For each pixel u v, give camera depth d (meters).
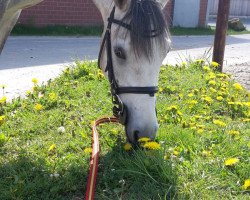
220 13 2.33
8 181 1.05
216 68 2.38
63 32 4.67
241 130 1.41
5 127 1.41
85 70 2.17
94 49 3.64
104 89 1.87
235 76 2.49
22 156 1.18
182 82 1.99
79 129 1.38
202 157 1.15
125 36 0.99
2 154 1.22
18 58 2.95
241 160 1.16
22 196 0.98
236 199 0.96
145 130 1.00
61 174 1.08
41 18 4.77
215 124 1.43
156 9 0.98
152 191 1.00
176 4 6.33
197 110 1.59
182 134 1.27
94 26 5.32
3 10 1.11
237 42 4.92
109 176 1.06
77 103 1.68
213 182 1.03
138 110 1.00
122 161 1.11
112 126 1.39
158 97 1.74
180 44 4.43
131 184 1.05
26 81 2.24
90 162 1.10
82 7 5.17
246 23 9.01
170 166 1.05
